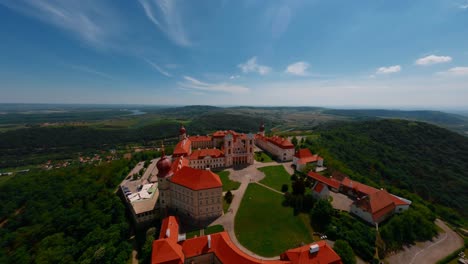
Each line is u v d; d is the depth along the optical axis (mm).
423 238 78125
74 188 130250
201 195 83938
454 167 153375
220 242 63594
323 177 113000
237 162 147625
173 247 59969
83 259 73000
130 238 84188
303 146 176625
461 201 125125
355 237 71000
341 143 186500
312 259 56188
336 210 84625
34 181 151875
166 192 90750
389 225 76875
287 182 117938
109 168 147375
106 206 102500
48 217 109938
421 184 136625
